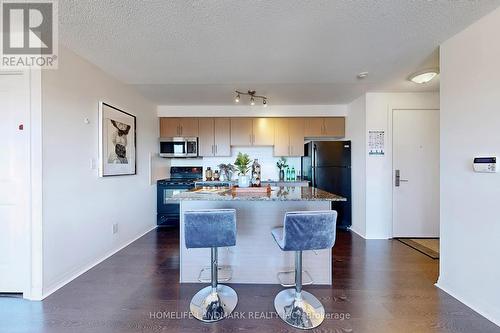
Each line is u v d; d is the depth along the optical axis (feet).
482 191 6.32
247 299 7.23
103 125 9.79
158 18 6.26
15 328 5.94
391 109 12.75
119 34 7.03
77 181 8.52
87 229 9.06
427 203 12.85
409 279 8.36
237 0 5.57
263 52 8.11
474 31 6.48
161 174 16.14
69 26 6.63
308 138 16.70
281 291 7.63
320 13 6.05
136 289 7.75
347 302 7.02
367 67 9.37
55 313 6.50
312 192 8.68
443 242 7.59
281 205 8.25
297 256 6.73
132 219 12.46
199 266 8.23
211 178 16.72
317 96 13.56
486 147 6.20
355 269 9.16
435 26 6.58
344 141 14.69
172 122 15.93
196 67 9.41
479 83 6.36
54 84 7.52
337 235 13.38
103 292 7.54
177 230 14.51
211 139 15.94
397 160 12.84
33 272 7.14
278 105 15.80
